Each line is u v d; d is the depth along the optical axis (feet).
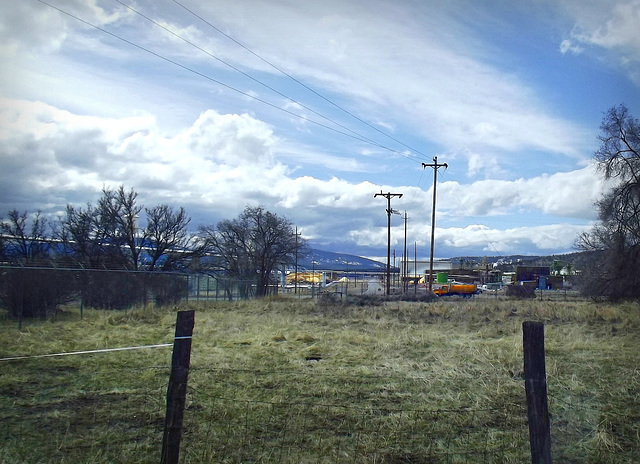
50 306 79.87
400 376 36.78
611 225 133.18
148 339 59.06
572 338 60.59
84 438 23.39
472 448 22.79
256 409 27.71
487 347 50.85
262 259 222.07
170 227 174.40
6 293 74.74
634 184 128.67
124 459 21.06
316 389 32.55
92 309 88.84
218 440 23.22
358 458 21.47
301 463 21.01
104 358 42.16
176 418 17.71
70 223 151.43
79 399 29.91
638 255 129.18
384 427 25.22
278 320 87.04
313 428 25.03
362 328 75.87
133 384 33.32
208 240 192.85
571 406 29.09
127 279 98.63
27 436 23.65
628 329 73.36
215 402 28.94
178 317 18.11
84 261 149.38
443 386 33.78
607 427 25.89
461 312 105.19
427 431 24.76
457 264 468.34
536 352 17.42
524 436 24.06
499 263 467.93
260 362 42.42
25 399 29.78
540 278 296.30
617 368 40.75
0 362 39.73
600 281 135.44
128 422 25.82
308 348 50.57
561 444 23.75
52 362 40.11
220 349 49.49
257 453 21.93
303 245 244.63
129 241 162.61
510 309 108.06
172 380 17.83
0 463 20.57
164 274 110.63
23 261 129.49
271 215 225.15
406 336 61.36
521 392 31.94
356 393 31.78
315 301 157.07
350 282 389.80
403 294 185.47
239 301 139.74
